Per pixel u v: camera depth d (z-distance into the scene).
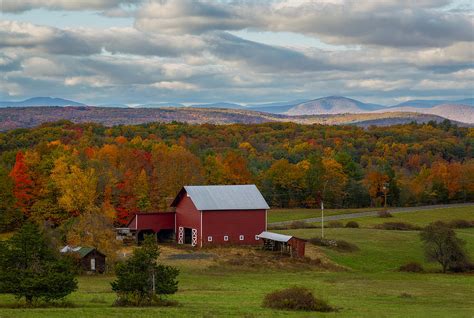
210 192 91.31
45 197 103.94
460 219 122.31
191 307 43.31
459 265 75.75
